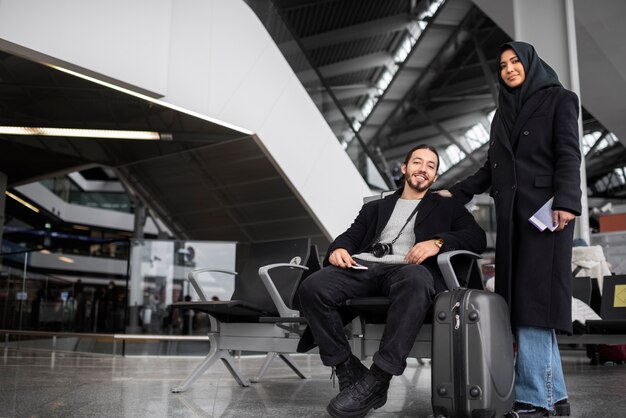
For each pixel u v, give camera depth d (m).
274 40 8.27
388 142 21.16
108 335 6.94
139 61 6.41
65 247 7.95
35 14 5.58
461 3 12.52
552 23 6.18
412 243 2.54
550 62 6.14
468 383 2.01
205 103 7.19
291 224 9.73
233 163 8.69
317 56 14.83
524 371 2.27
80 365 5.31
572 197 2.14
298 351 2.51
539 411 2.24
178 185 9.89
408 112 18.80
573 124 2.27
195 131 7.80
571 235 2.23
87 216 23.28
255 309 3.08
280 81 8.28
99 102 7.08
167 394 3.07
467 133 20.41
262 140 7.94
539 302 2.18
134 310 6.93
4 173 10.79
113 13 6.20
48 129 8.16
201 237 11.32
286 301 3.27
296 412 2.44
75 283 7.69
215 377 4.17
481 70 16.16
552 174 2.27
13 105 7.32
